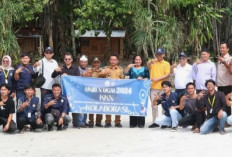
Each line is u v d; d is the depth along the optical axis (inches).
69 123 435.2
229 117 374.3
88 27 710.5
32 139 357.4
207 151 313.6
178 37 676.7
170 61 675.4
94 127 414.6
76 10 716.0
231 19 1029.8
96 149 323.6
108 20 778.2
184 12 706.8
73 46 1064.2
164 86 396.8
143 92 408.8
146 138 360.2
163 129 400.5
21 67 391.9
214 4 938.7
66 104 395.5
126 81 409.4
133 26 716.0
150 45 663.8
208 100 374.6
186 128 406.0
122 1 674.2
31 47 1064.8
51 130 393.1
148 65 421.1
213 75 402.3
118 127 414.9
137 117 416.2
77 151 317.4
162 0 671.1
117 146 332.5
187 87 387.9
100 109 409.7
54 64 413.7
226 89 406.6
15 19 686.5
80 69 426.0
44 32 999.0
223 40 1056.2
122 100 410.0
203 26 711.1
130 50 1121.4
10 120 378.9
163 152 313.3
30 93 383.6
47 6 943.0
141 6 671.8
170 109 392.8
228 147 325.1
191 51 716.7
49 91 410.0
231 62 397.1
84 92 409.1
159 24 670.5
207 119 378.3
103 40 1096.8
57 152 314.8
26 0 682.8
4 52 623.8
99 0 690.8
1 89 375.2
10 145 336.8
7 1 636.1
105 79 410.0
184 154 306.5
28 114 382.3
